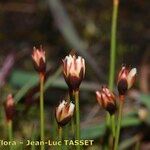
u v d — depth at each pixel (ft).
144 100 1.02
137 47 1.33
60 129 0.64
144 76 1.21
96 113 1.11
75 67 0.62
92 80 1.21
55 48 1.33
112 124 0.66
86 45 1.35
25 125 0.99
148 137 1.05
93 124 1.05
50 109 1.12
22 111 0.98
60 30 1.26
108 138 0.79
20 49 1.31
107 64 1.28
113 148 0.68
